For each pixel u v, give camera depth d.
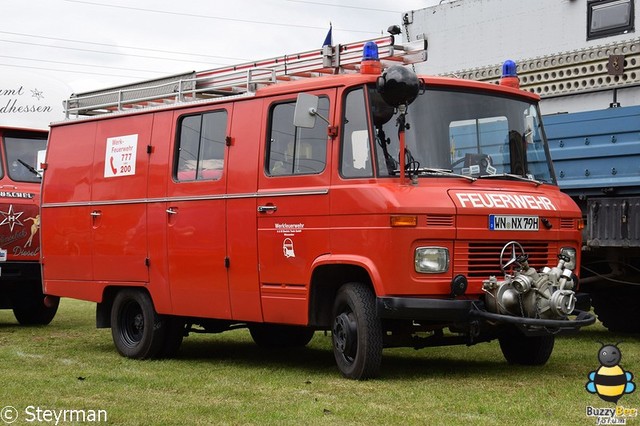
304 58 8.70
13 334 11.68
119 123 9.90
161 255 9.21
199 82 9.37
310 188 7.83
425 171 7.52
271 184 8.20
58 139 10.63
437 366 8.46
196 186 8.90
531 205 7.76
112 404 6.72
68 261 10.31
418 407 6.43
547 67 11.17
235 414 6.30
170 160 9.23
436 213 7.25
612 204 9.41
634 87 10.33
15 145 13.30
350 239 7.47
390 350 9.66
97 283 9.95
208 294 8.76
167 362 9.13
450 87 7.90
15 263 12.66
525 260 7.44
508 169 8.09
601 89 10.60
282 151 8.19
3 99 13.36
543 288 7.28
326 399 6.77
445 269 7.30
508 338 8.59
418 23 12.98
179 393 7.18
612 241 9.39
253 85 8.66
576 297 8.00
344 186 7.55
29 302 12.95
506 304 7.25
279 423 6.00
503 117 8.16
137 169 9.57
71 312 14.96
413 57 8.38
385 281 7.20
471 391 7.01
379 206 7.25
